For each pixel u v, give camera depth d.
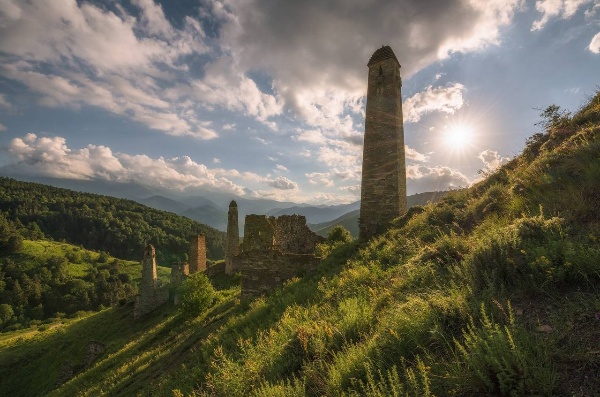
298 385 4.70
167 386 9.76
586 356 2.80
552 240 4.64
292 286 14.48
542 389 2.67
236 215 39.06
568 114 11.80
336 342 5.73
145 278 36.31
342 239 34.19
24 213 165.12
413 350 4.10
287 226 33.47
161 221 185.00
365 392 3.67
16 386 30.14
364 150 20.44
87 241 156.50
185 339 16.41
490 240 5.31
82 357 30.39
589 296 3.52
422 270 6.45
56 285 103.50
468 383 3.10
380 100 20.30
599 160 6.36
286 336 7.29
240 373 6.60
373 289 7.65
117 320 37.72
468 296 4.43
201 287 24.53
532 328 3.40
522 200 7.34
